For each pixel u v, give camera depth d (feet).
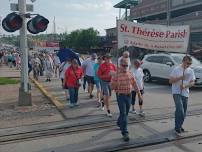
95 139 24.86
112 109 35.70
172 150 22.29
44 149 23.02
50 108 36.68
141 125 28.50
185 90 25.43
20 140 25.09
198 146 23.02
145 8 221.25
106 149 22.66
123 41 30.83
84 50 289.12
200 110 34.47
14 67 133.08
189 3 172.14
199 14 157.58
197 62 55.72
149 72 62.59
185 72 25.13
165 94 47.32
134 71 32.55
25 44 37.19
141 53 144.66
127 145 23.29
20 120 31.04
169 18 186.39
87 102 40.47
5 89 54.65
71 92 37.06
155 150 22.38
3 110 35.83
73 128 27.91
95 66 37.96
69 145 23.70
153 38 31.58
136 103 39.24
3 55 162.71
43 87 58.03
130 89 24.48
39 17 34.73
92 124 29.04
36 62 75.56
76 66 37.27
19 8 36.22
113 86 24.50
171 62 57.82
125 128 24.26
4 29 34.32
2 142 24.73
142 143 23.59
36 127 28.30
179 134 25.43
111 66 32.17
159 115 32.19
